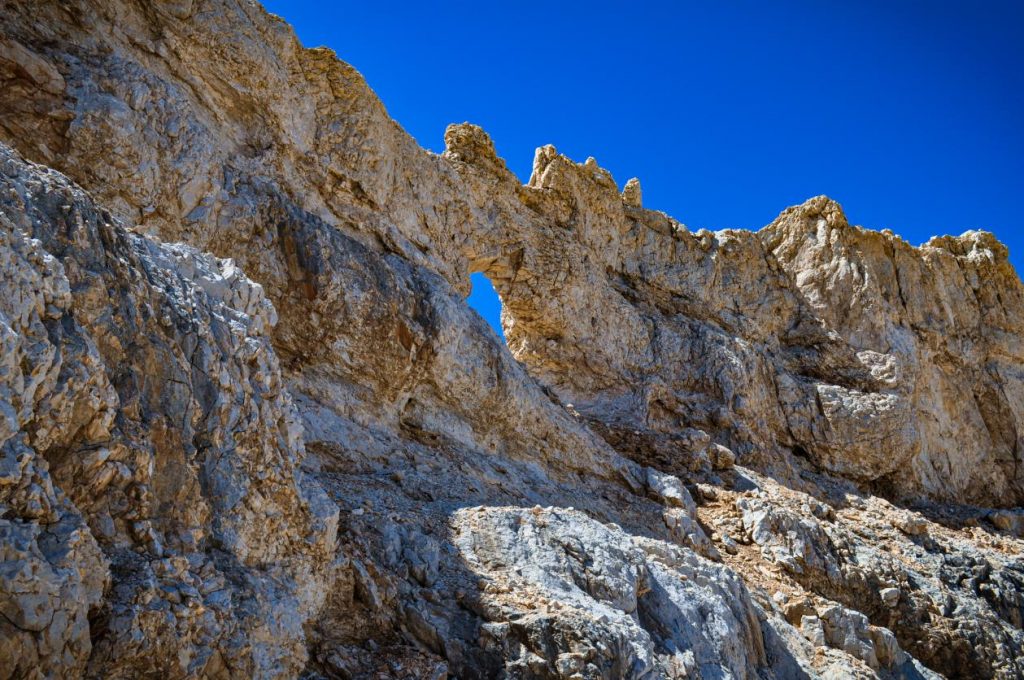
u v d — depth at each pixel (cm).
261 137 1442
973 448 2814
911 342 2698
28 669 481
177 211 1229
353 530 955
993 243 3123
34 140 1105
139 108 1212
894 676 1462
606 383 2153
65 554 517
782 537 1683
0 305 541
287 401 833
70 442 578
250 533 722
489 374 1559
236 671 631
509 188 2011
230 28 1398
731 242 2566
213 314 773
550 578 1003
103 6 1245
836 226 2789
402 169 1709
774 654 1257
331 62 1586
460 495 1252
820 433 2439
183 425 688
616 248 2339
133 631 550
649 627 1061
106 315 645
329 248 1388
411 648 829
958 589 1867
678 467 1914
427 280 1602
